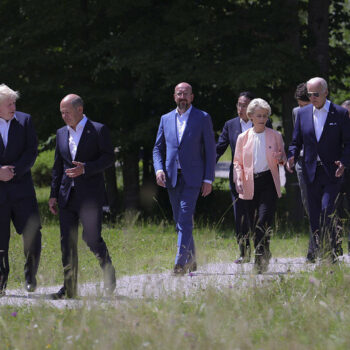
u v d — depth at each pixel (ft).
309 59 133.59
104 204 56.18
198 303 45.21
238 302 42.93
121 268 68.08
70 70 144.77
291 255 75.72
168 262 73.97
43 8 142.61
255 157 63.41
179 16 131.23
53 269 65.00
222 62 126.11
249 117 64.08
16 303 51.83
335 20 148.25
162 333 36.14
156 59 129.08
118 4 136.77
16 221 59.11
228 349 33.30
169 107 136.15
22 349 36.22
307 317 40.73
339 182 65.36
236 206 71.26
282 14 130.52
